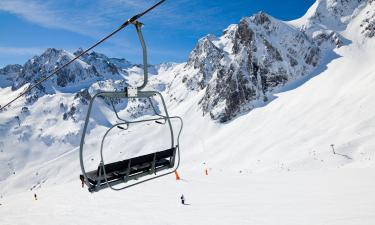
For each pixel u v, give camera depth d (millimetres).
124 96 7227
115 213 29984
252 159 114875
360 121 106125
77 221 29016
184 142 195625
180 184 42031
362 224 16734
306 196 27859
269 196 30203
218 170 117625
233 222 22172
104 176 7387
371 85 146750
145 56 7254
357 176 36250
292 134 125250
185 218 25344
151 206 31266
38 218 32281
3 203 45938
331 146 89625
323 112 138625
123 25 7258
